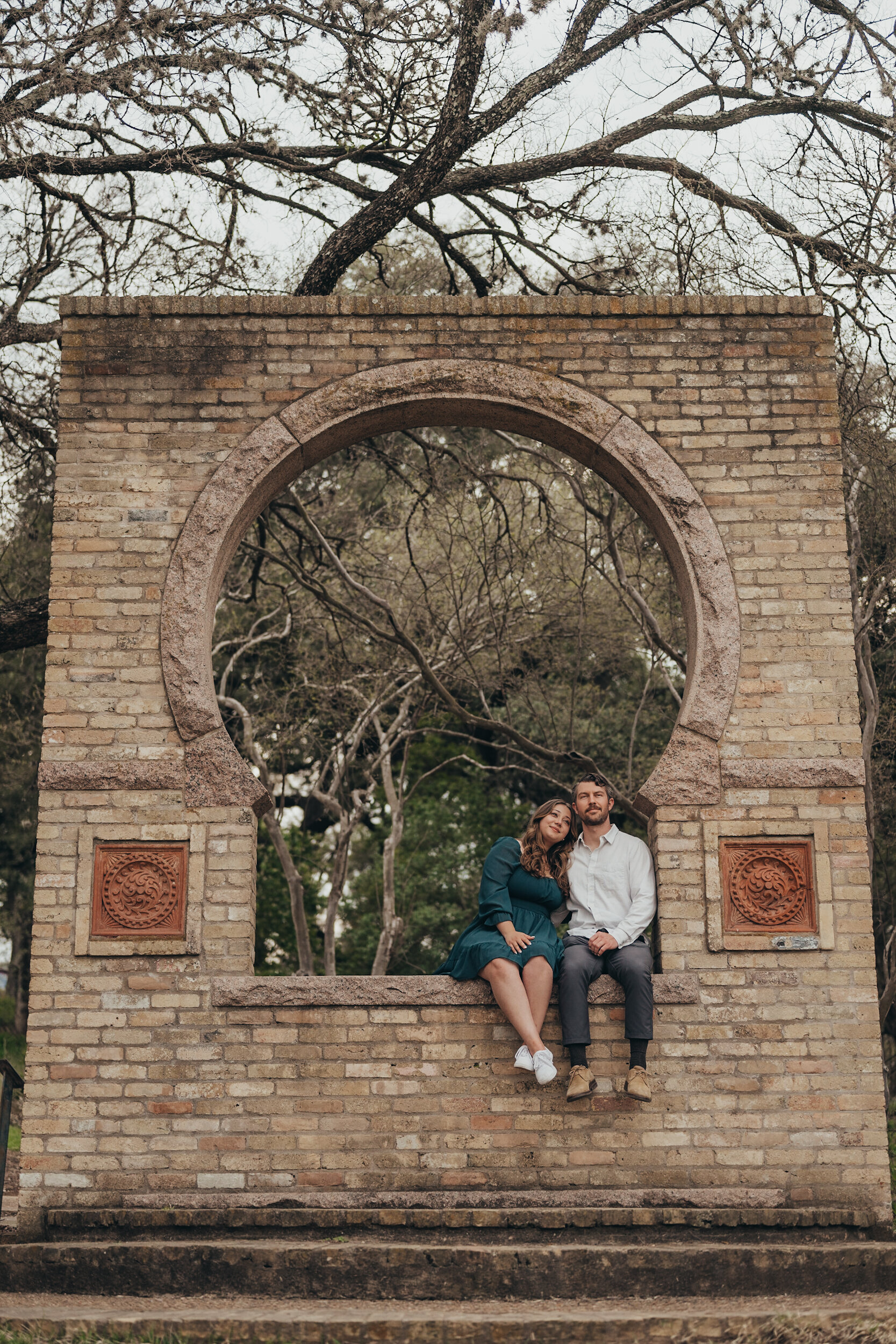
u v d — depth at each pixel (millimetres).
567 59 10094
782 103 10211
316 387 7391
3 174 9789
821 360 7465
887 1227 6316
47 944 6711
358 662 15055
